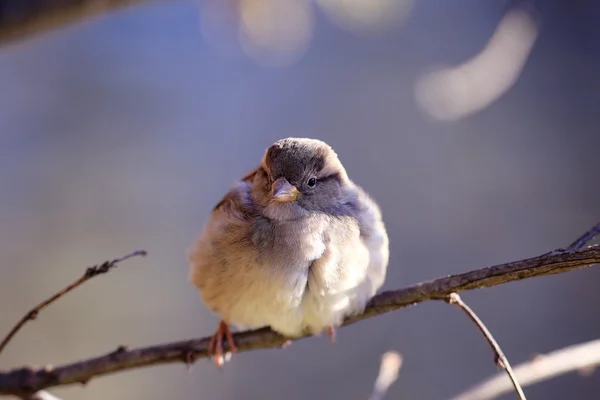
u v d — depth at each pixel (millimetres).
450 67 14297
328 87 14750
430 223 13539
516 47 9867
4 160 13547
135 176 13859
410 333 12203
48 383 5758
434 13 14945
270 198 6449
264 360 12078
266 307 6301
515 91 14148
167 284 12875
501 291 12430
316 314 6371
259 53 10617
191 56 15055
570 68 14148
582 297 12281
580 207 13281
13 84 14125
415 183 13898
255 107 14789
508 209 13438
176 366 11898
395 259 13258
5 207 13188
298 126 14656
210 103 14766
